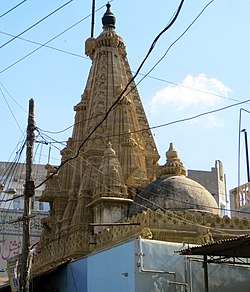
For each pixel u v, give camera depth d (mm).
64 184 45625
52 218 45594
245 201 41219
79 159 44312
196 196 35344
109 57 48750
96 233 36156
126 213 37875
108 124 44375
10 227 58875
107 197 37781
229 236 31234
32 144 24359
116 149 43406
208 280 23172
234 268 23875
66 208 43156
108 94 46156
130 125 44688
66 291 26734
